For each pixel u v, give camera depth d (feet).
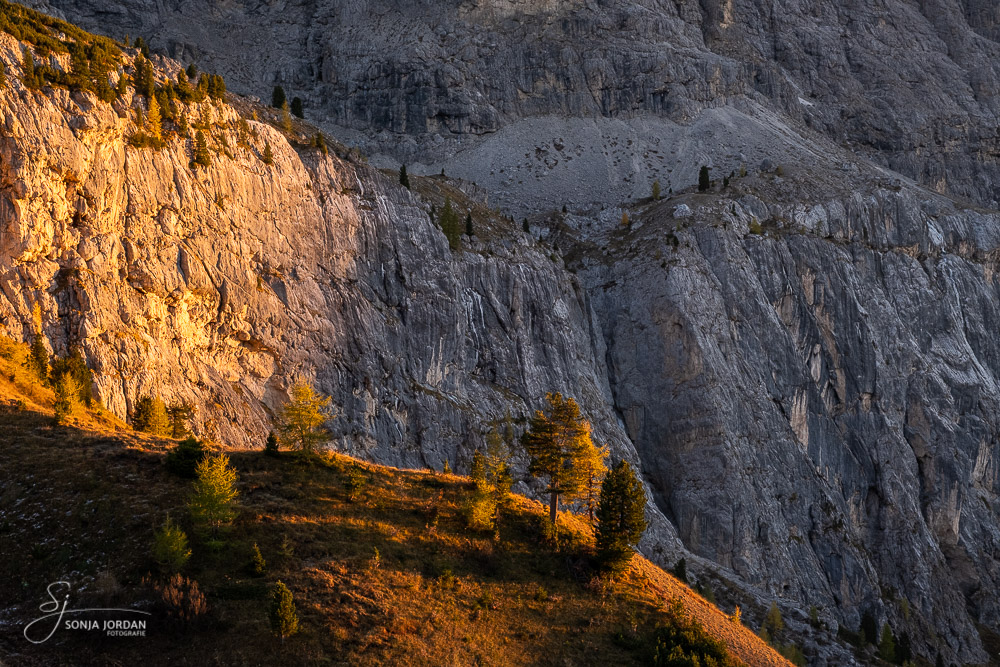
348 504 182.50
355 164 380.78
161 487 169.78
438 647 144.97
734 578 370.73
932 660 426.51
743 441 431.84
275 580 150.82
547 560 182.91
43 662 124.88
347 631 142.41
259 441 287.69
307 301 326.44
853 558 433.89
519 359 407.85
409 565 165.48
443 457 349.00
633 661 157.17
